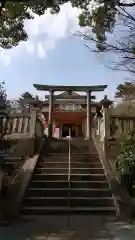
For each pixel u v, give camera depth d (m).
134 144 9.93
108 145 11.67
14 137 12.05
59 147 12.83
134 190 9.02
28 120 12.39
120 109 12.13
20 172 10.05
